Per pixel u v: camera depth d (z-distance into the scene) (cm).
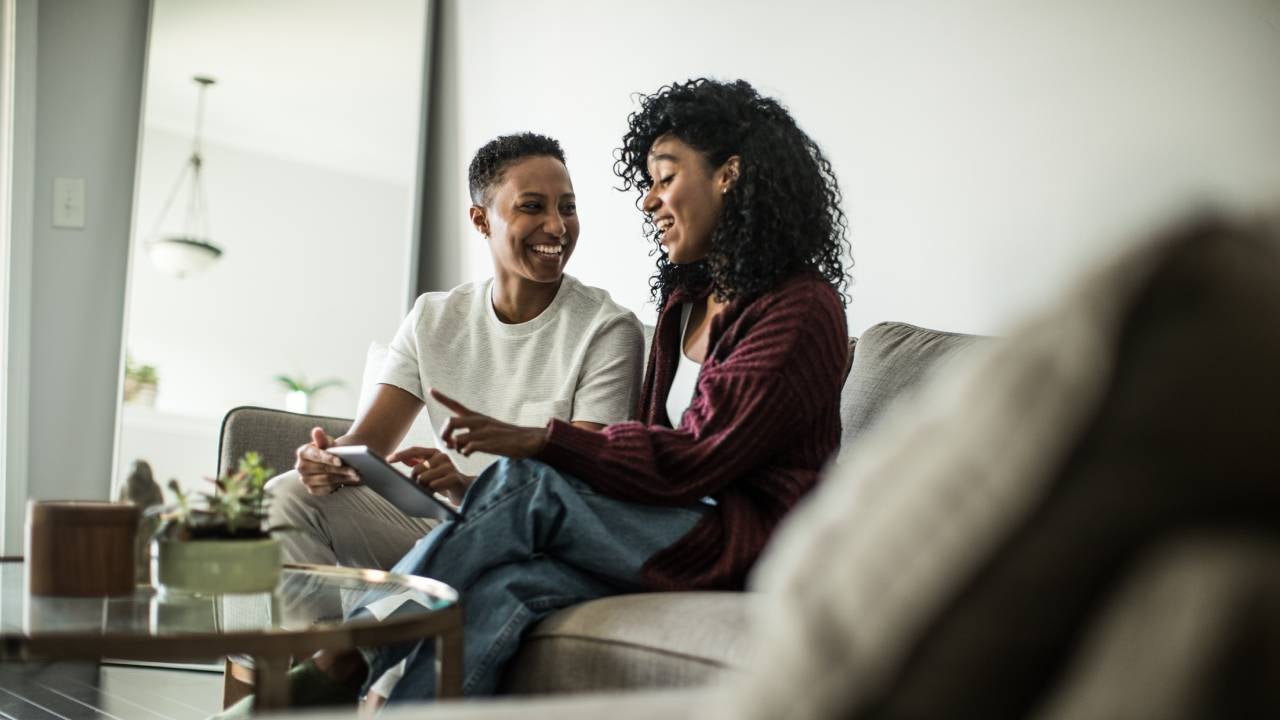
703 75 298
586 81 328
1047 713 42
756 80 286
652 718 67
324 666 162
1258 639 38
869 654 42
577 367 219
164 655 109
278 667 112
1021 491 40
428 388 225
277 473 244
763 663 47
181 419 359
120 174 370
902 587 42
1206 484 39
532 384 221
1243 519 40
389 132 366
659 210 197
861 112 264
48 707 254
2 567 157
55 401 360
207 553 134
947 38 248
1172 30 213
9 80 355
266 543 138
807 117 275
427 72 369
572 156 331
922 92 252
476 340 227
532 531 160
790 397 167
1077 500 40
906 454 46
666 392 202
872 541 44
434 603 133
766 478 170
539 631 155
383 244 363
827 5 272
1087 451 39
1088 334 39
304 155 367
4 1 357
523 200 221
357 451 159
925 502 43
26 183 358
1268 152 198
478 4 362
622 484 163
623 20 320
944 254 246
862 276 262
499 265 226
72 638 108
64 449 361
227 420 247
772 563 52
